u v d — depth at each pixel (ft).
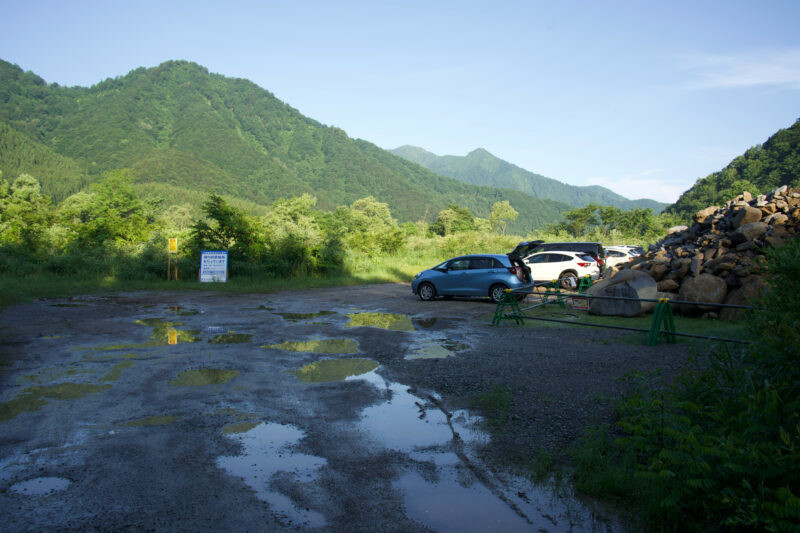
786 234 39.11
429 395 20.63
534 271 63.31
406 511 11.68
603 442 14.92
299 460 14.37
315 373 23.93
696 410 12.14
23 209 148.66
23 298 51.13
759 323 15.11
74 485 12.57
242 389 21.11
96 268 72.18
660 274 44.86
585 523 11.22
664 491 11.18
